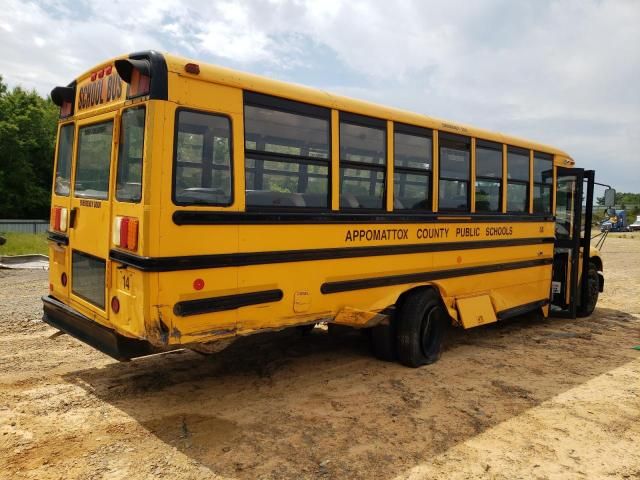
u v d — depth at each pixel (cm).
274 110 439
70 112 503
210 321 403
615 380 555
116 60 397
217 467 351
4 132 3250
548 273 807
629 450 397
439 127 591
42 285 962
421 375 557
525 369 589
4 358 553
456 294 636
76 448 369
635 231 4903
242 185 416
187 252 385
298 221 458
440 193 600
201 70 390
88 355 573
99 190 437
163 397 468
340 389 506
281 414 443
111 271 414
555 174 805
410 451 385
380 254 533
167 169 373
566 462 376
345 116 495
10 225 2478
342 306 507
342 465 361
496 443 402
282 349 634
